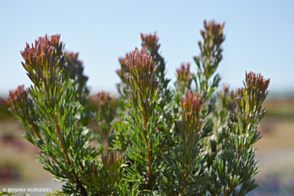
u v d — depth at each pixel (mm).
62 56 1759
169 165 1705
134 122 1675
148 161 1683
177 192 1672
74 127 1822
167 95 2102
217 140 2135
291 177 10984
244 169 1599
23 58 1515
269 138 22234
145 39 2125
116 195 1642
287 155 16344
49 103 1542
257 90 1684
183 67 2307
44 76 1493
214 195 1628
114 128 2232
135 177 1811
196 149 1508
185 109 1477
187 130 1474
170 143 1912
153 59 2078
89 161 1810
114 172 1589
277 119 31453
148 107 1574
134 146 1682
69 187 1788
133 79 1571
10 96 1816
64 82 1615
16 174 10109
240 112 1741
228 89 2432
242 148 1665
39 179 9906
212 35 2238
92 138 2227
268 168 13039
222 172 1622
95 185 1625
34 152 13672
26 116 1835
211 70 2209
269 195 8523
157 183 1773
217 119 2451
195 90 2242
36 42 1560
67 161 1687
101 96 2330
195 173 1676
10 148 13906
